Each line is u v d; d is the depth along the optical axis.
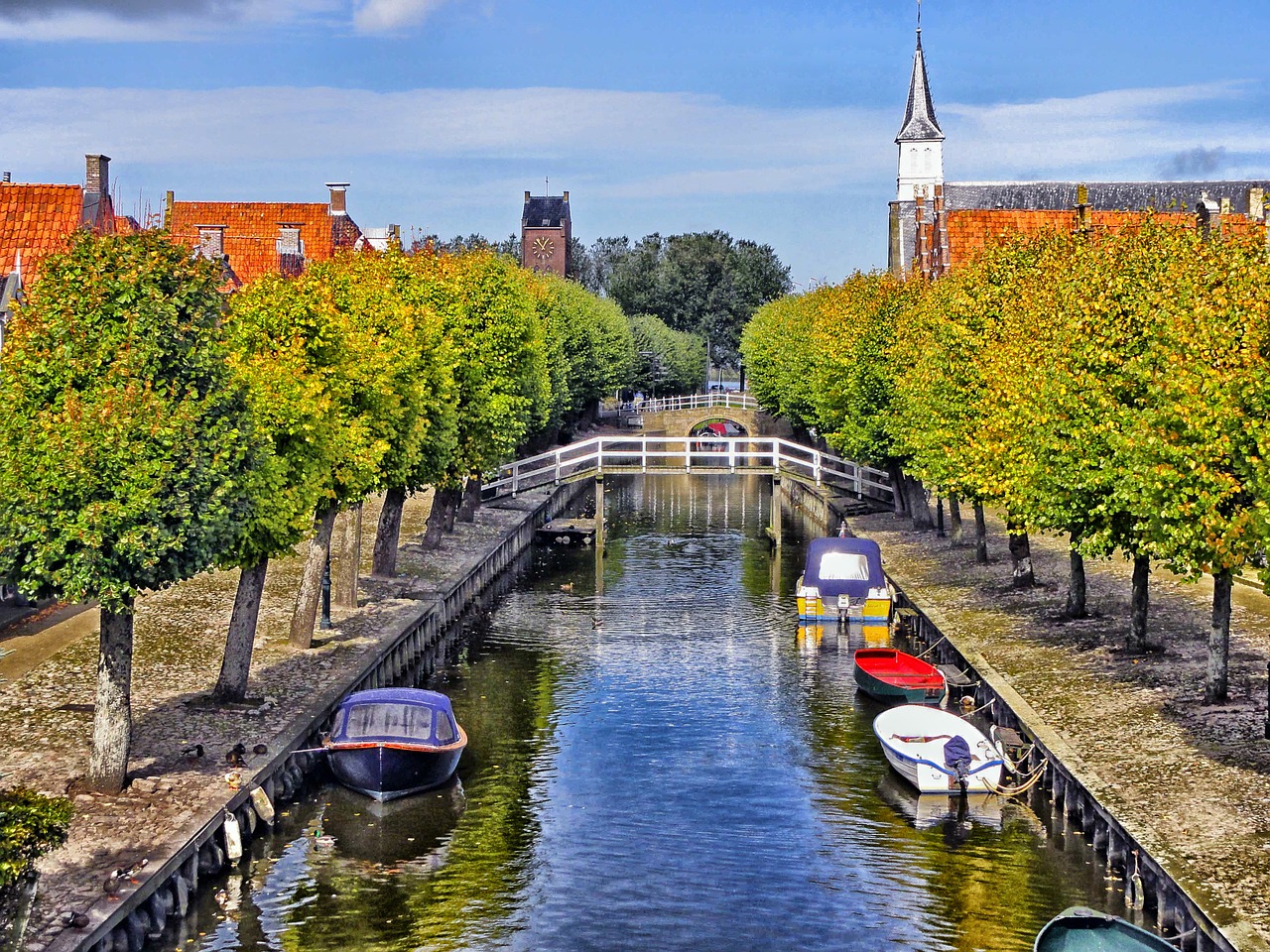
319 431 34.75
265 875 27.28
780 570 68.12
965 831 30.00
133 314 26.38
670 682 44.09
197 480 26.08
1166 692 33.59
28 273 54.19
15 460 24.94
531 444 101.50
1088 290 36.62
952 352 49.16
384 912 25.72
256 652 39.84
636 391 174.12
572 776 34.09
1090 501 34.66
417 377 47.28
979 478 41.62
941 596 50.16
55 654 37.69
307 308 37.91
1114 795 26.66
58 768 28.08
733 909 25.92
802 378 91.06
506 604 58.47
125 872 22.92
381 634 42.91
